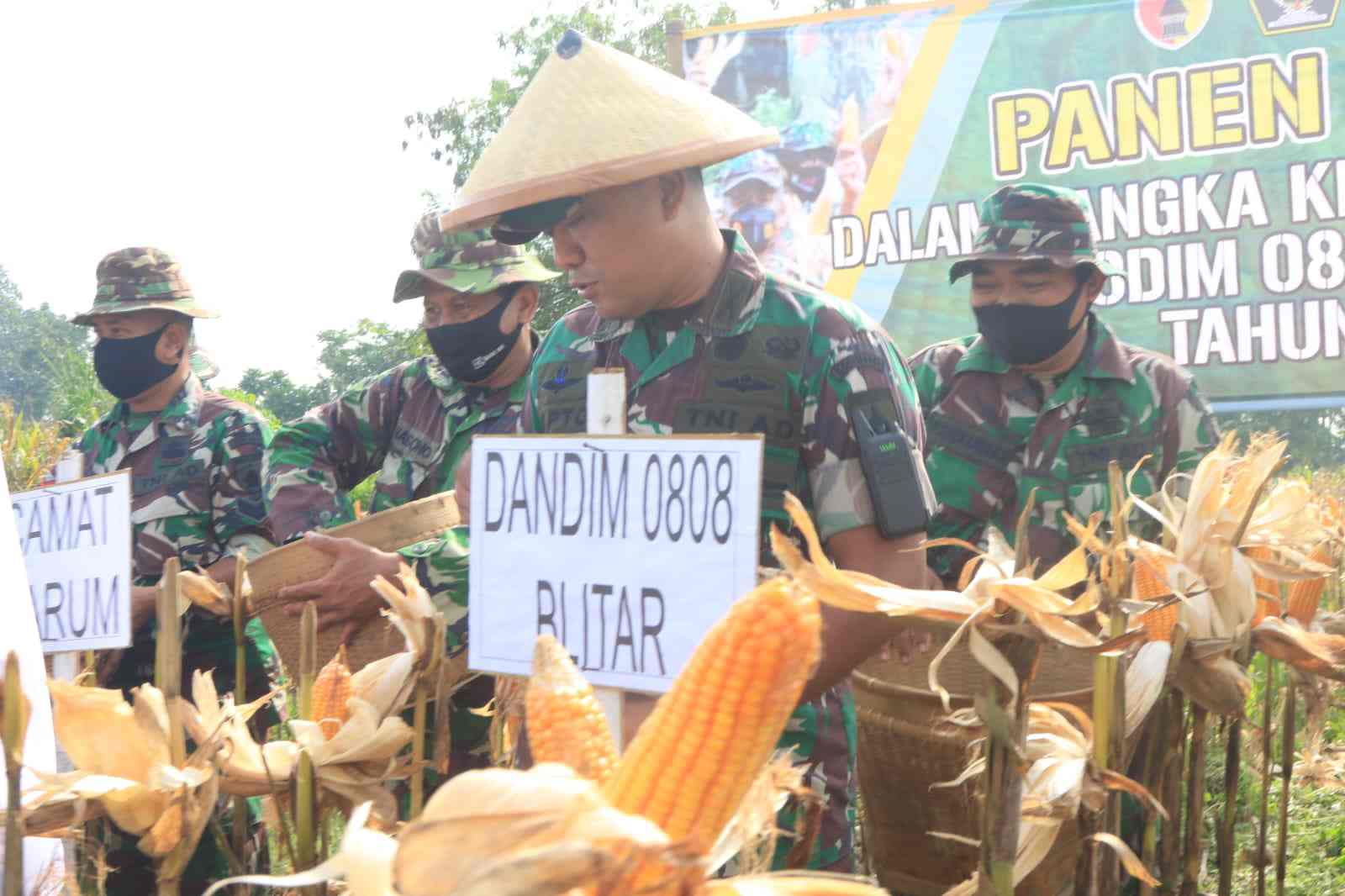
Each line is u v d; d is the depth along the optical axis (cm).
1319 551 288
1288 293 902
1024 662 169
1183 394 350
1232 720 254
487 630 190
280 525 361
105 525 251
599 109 198
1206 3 905
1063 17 929
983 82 943
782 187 976
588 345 235
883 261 959
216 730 201
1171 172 920
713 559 168
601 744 121
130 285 384
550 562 184
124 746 198
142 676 378
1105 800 196
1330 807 417
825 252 971
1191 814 248
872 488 206
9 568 190
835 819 216
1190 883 249
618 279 207
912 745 268
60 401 1138
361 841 117
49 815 190
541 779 100
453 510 286
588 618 180
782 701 109
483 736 301
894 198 957
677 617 171
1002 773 169
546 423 240
